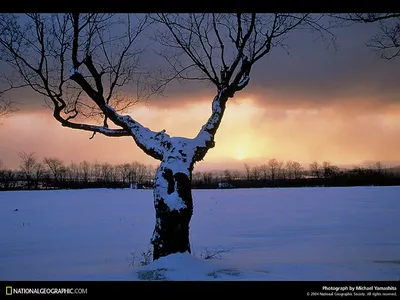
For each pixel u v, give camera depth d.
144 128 9.26
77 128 9.88
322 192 46.84
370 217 20.06
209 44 10.50
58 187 80.69
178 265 6.91
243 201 34.56
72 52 9.30
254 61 9.77
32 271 8.49
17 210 27.09
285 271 7.14
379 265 8.05
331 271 7.22
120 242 13.76
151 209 27.88
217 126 9.27
